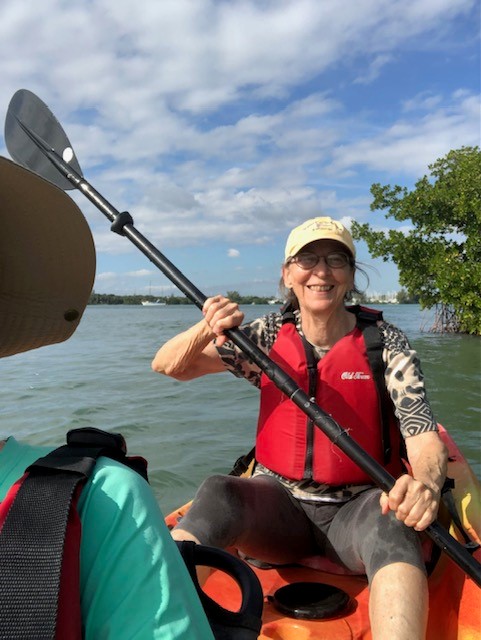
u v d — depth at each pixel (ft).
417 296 49.88
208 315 6.59
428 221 46.32
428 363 30.07
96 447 2.39
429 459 6.13
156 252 7.02
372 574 5.52
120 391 21.35
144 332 59.67
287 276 7.52
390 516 5.90
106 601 2.12
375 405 6.89
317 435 6.79
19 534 1.99
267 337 7.66
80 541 2.08
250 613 3.31
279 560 6.91
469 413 18.03
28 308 2.68
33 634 1.82
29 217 2.49
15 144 7.64
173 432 15.60
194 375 7.72
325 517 6.82
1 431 15.88
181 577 2.24
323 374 6.93
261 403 7.35
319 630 5.84
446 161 48.52
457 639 5.46
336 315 7.23
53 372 26.43
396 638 4.91
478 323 43.27
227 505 6.27
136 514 2.21
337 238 6.86
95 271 2.75
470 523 6.96
